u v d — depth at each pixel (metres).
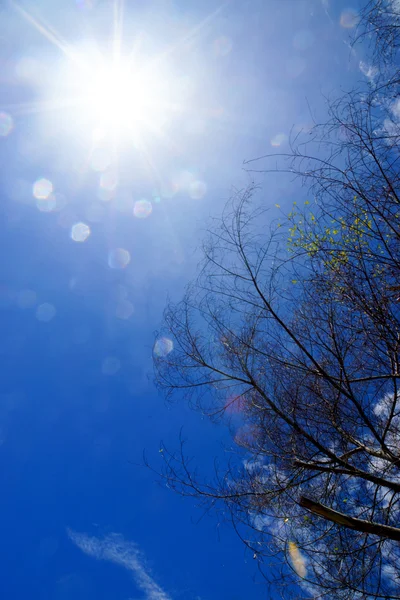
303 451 4.89
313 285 4.89
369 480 4.48
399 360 4.69
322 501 4.94
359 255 4.50
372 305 4.50
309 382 4.96
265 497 5.01
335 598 4.43
